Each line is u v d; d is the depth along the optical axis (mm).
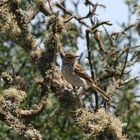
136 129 17203
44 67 10547
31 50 10898
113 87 11859
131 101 18781
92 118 9930
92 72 11797
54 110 17969
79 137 18641
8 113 9859
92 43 18375
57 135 18875
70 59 14094
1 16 11016
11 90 10094
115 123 9742
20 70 18969
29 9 11758
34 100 17328
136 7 13016
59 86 10555
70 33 18312
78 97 10516
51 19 10633
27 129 9773
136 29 12945
